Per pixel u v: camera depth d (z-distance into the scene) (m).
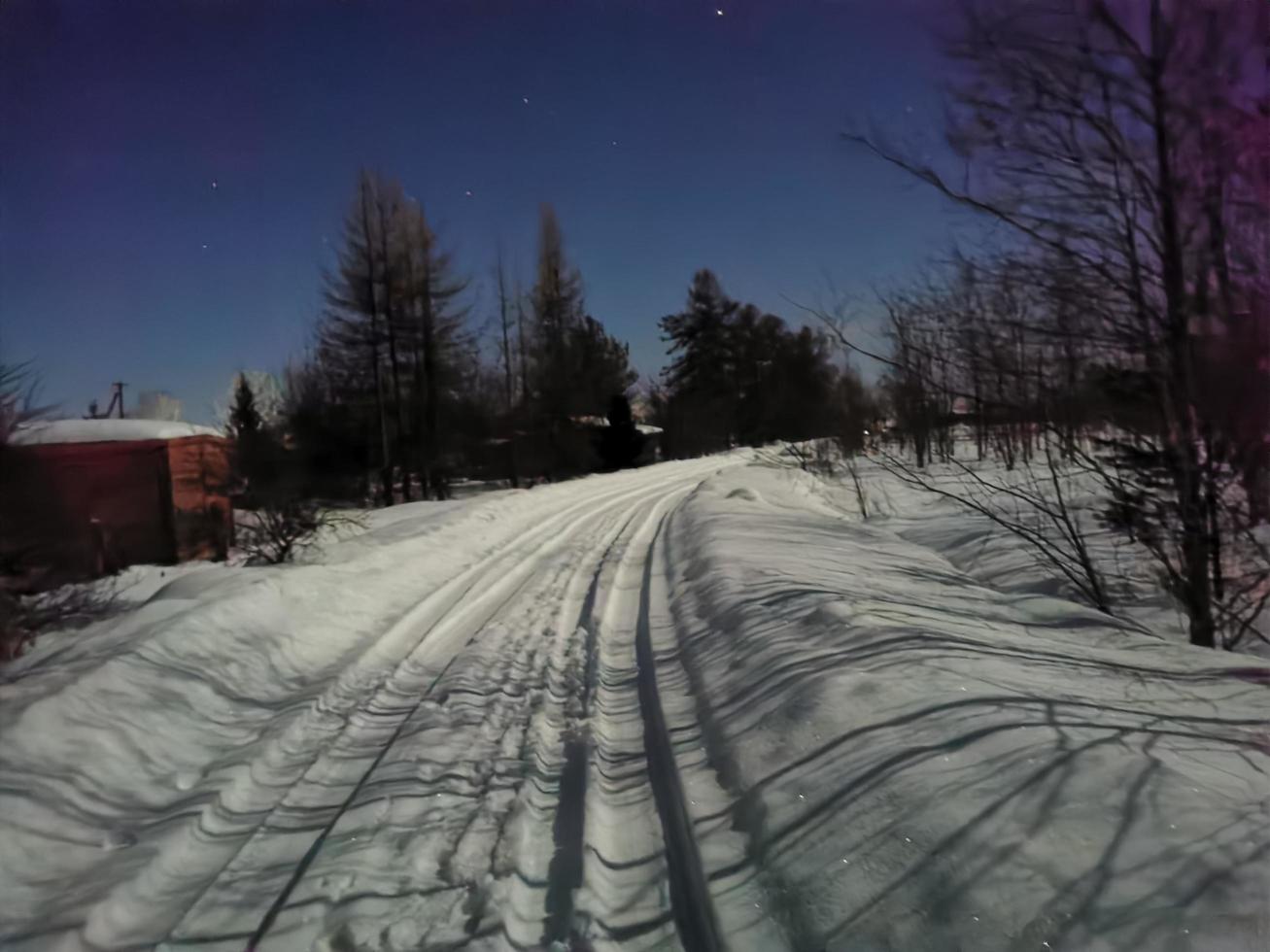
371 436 34.47
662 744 5.02
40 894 3.46
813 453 28.45
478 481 40.69
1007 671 5.00
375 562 11.12
